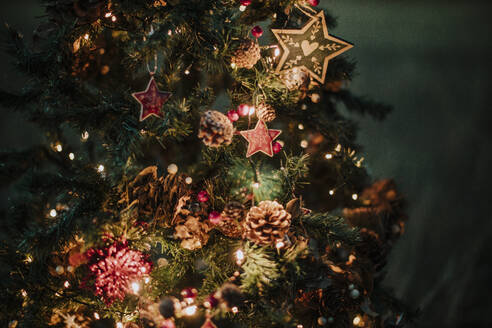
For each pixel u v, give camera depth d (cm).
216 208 113
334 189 128
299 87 116
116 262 107
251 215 105
